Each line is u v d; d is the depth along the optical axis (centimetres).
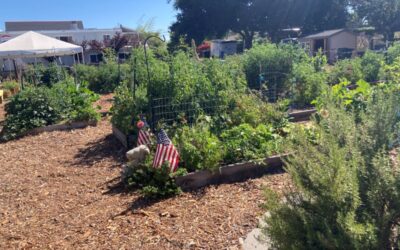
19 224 448
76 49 1566
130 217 436
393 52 1352
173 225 406
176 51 894
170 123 731
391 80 904
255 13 4034
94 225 426
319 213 230
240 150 567
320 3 4300
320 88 994
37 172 645
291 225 236
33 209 490
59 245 389
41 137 898
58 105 1007
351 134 255
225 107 743
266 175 535
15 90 1862
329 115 286
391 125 249
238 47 4409
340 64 1338
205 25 4138
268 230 250
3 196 543
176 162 514
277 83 1039
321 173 226
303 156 246
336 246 208
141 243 376
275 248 263
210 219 413
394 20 4206
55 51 1487
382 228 217
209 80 776
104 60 2152
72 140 859
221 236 373
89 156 718
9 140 898
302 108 988
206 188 508
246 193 480
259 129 632
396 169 220
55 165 679
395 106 254
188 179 514
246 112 721
